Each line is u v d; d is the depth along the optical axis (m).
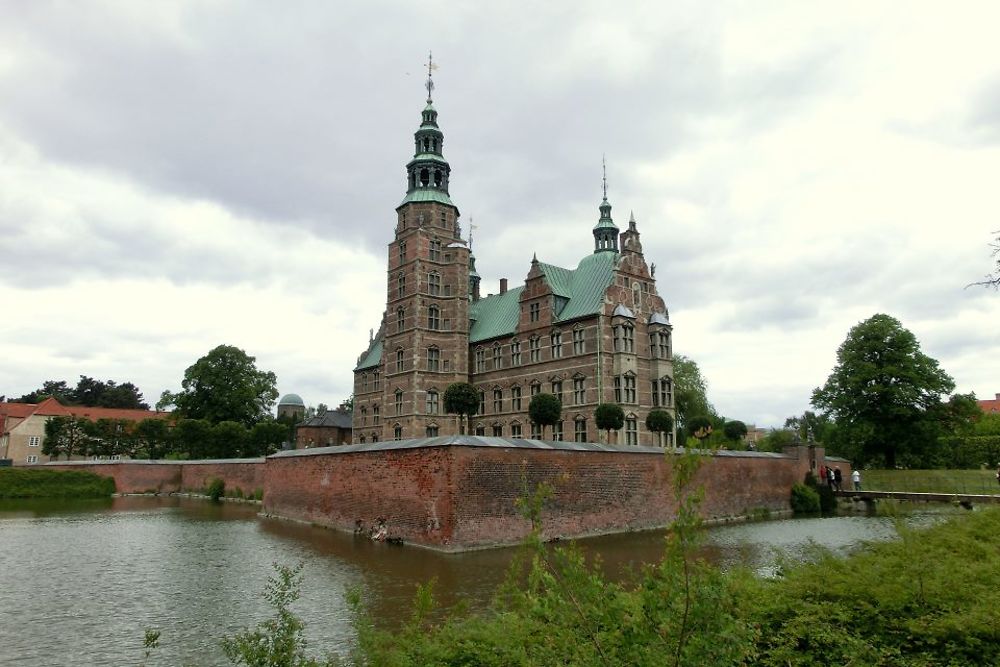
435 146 67.69
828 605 11.93
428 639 11.66
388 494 35.53
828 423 73.12
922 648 10.93
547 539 33.66
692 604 6.96
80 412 122.44
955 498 49.25
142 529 40.97
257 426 85.00
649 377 54.56
